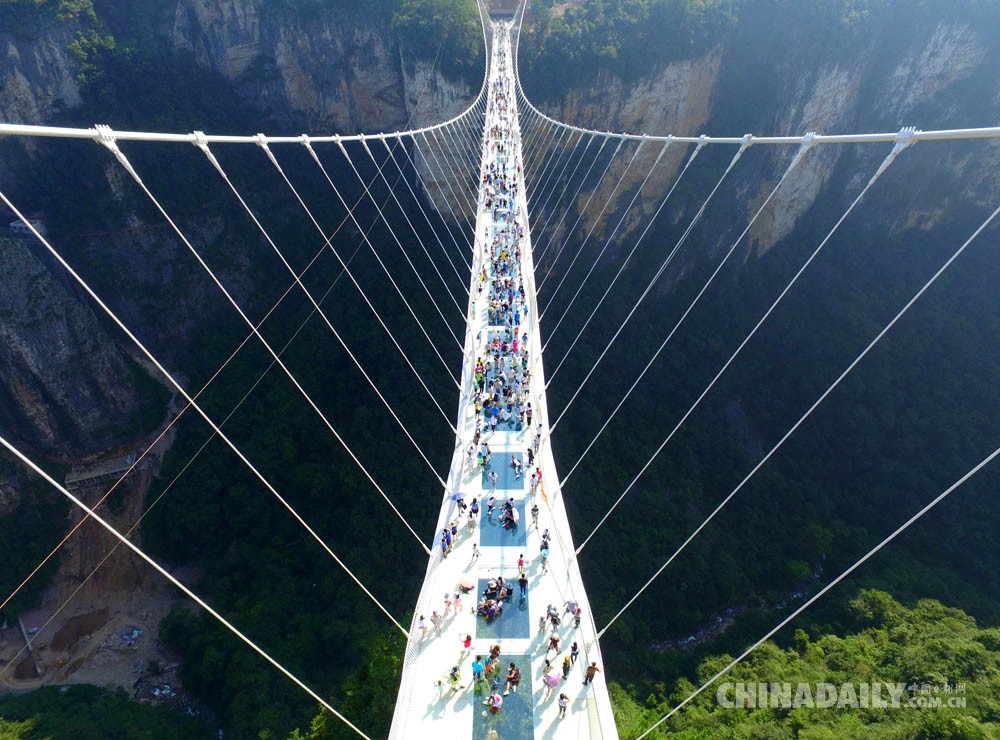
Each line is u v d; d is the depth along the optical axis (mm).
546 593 13359
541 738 10992
